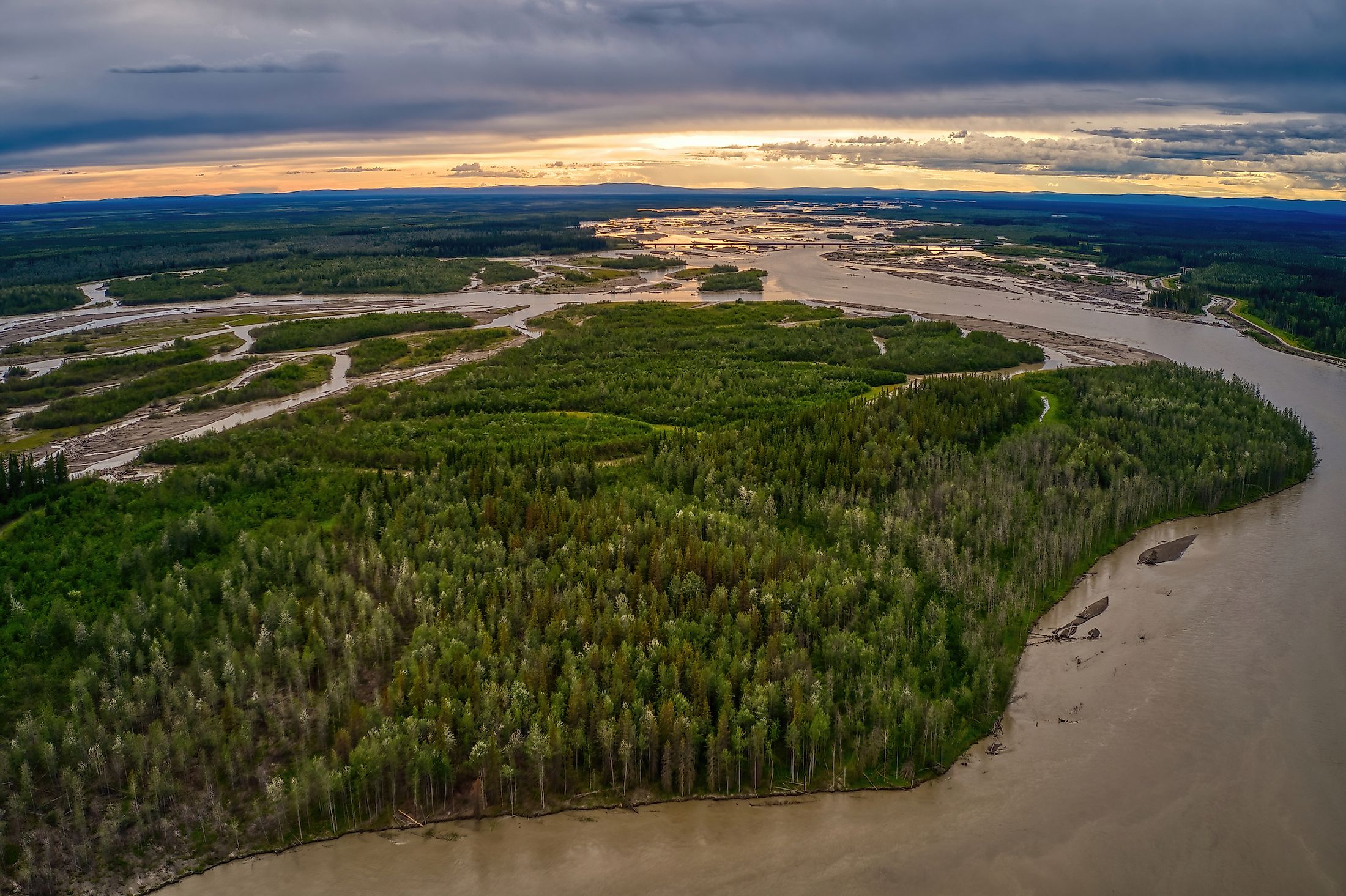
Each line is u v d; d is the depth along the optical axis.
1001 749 81.12
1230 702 87.00
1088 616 102.56
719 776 75.94
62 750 74.38
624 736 75.44
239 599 94.12
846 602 95.75
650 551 102.50
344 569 103.19
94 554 107.31
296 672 83.62
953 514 116.75
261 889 66.62
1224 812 73.38
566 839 71.00
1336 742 81.12
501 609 92.88
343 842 70.69
